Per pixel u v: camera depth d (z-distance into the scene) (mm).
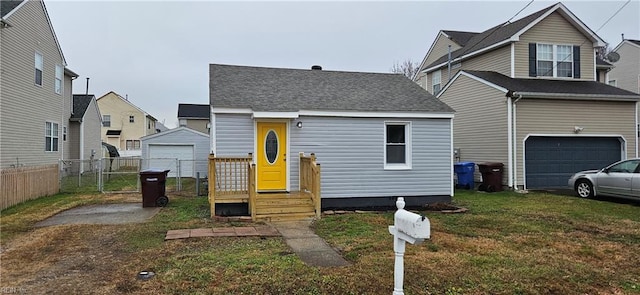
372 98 12477
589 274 5449
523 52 17031
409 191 12070
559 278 5262
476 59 19516
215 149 10711
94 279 5188
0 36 13719
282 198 10000
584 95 15266
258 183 11031
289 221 9344
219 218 9375
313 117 11375
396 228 4258
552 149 15695
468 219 9516
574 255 6461
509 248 6820
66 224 8938
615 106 16141
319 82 13477
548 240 7426
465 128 17625
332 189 11523
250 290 4750
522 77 17000
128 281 5074
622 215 9984
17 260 6105
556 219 9484
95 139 25984
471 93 17250
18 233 8055
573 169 15836
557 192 14414
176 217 9734
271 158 11156
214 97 11109
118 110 47969
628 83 24328
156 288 4816
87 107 24047
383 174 11891
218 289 4766
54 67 18531
